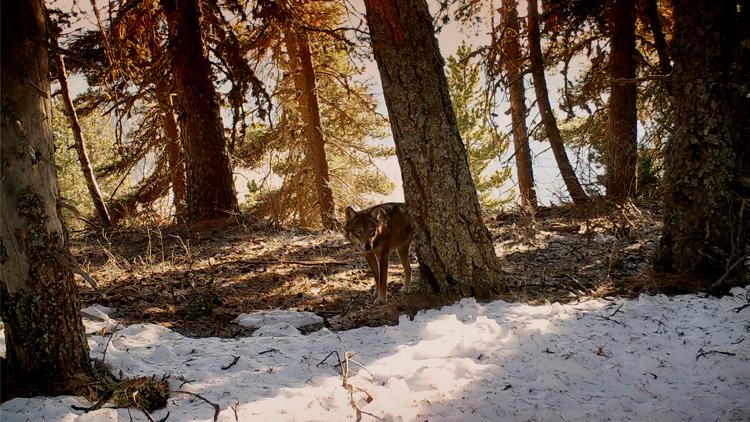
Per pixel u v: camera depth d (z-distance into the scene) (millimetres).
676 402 4273
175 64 12688
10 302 4273
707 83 6805
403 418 4121
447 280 7090
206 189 12844
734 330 5488
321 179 18500
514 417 4102
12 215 4176
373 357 5375
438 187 7008
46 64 4367
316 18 15828
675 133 7145
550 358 4984
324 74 19469
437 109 6992
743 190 6879
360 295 7863
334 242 11156
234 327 6688
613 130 13258
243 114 12266
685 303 6379
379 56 7074
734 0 6766
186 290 8000
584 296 7027
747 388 4441
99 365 4770
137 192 21062
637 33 15719
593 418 4078
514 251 9500
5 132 4078
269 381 4824
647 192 12578
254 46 15008
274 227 12695
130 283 8320
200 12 12805
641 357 4980
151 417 3947
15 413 3959
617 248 8789
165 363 5305
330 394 4457
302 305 7469
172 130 19469
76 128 13516
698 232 6973
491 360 5109
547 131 15219
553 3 13789
